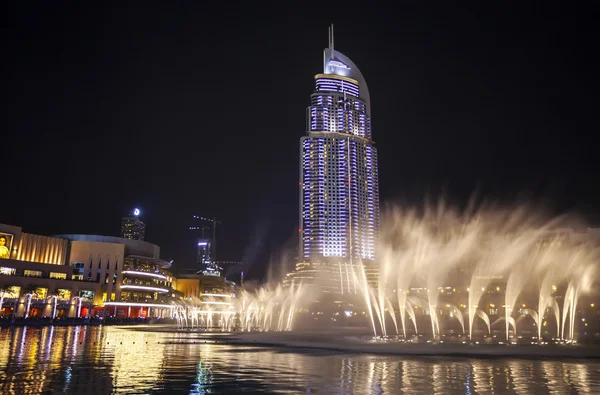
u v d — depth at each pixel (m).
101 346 43.62
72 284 130.25
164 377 24.77
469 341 52.88
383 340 54.94
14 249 123.50
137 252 158.12
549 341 52.47
